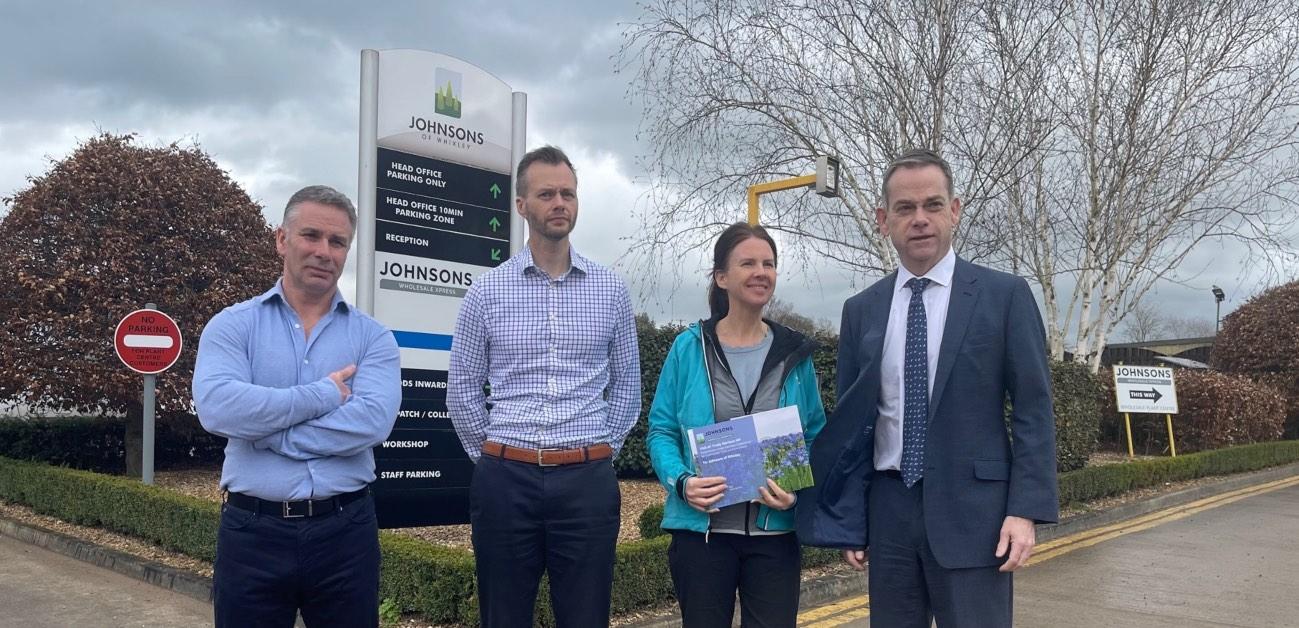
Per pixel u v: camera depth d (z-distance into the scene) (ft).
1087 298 47.37
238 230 35.32
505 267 11.46
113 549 23.86
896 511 9.87
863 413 10.14
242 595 9.49
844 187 41.50
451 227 23.39
